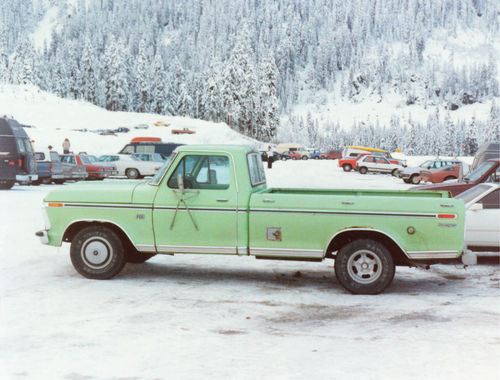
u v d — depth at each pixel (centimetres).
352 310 623
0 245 1011
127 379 399
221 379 398
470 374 404
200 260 945
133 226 755
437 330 533
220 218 731
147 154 3378
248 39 13862
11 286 718
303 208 709
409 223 691
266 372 412
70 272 812
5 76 18375
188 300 661
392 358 445
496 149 1573
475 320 571
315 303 655
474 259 691
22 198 1872
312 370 416
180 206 741
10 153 2088
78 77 18150
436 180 3088
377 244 695
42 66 17938
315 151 9906
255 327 549
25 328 535
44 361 440
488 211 923
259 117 13600
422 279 815
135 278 784
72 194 771
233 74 13550
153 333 522
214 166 744
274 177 3275
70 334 516
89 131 8231
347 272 703
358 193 803
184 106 15612
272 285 755
